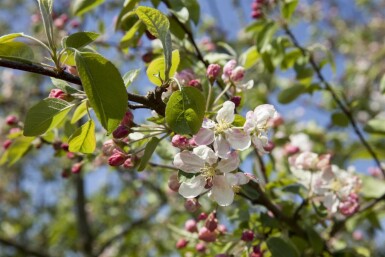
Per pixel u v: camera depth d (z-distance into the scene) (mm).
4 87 1432
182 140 380
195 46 514
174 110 360
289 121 1138
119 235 1075
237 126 390
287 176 578
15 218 1668
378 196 610
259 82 962
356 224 657
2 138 822
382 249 1047
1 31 1666
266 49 591
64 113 389
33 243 1593
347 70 1349
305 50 625
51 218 1713
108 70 347
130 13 520
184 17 505
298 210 506
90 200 1362
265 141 384
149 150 391
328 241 561
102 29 720
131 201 1164
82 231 1122
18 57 365
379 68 1354
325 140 853
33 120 380
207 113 396
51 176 1693
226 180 374
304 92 635
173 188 404
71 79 366
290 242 482
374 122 633
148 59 536
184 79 431
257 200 486
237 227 509
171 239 1077
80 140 396
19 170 1699
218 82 494
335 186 503
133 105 381
